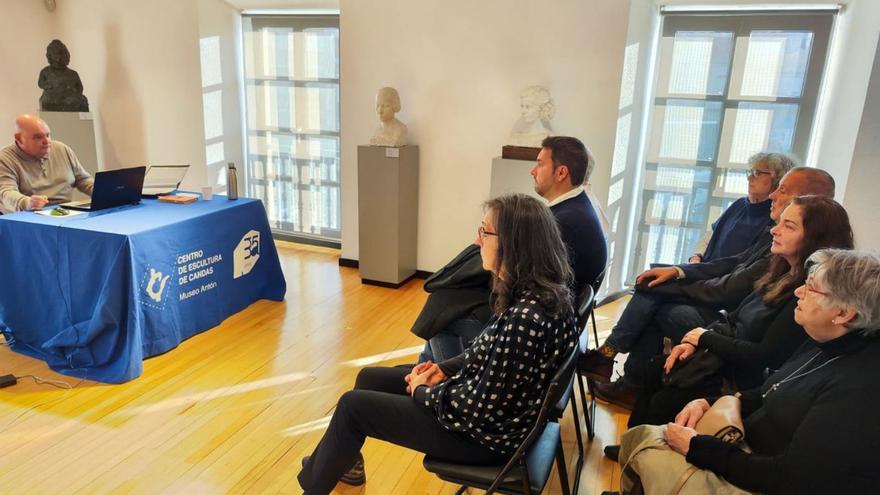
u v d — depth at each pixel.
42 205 3.06
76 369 2.74
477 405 1.37
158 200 3.45
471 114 3.94
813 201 1.66
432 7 3.86
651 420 1.97
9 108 4.96
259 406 2.52
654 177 4.03
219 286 3.33
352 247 4.56
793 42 3.46
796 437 1.16
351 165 4.41
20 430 2.28
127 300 2.65
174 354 2.97
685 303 2.39
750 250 2.33
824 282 1.21
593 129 3.58
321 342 3.19
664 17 3.73
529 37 3.64
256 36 4.96
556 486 2.05
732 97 3.68
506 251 1.41
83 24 5.09
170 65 4.80
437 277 2.14
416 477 2.10
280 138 5.14
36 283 2.83
